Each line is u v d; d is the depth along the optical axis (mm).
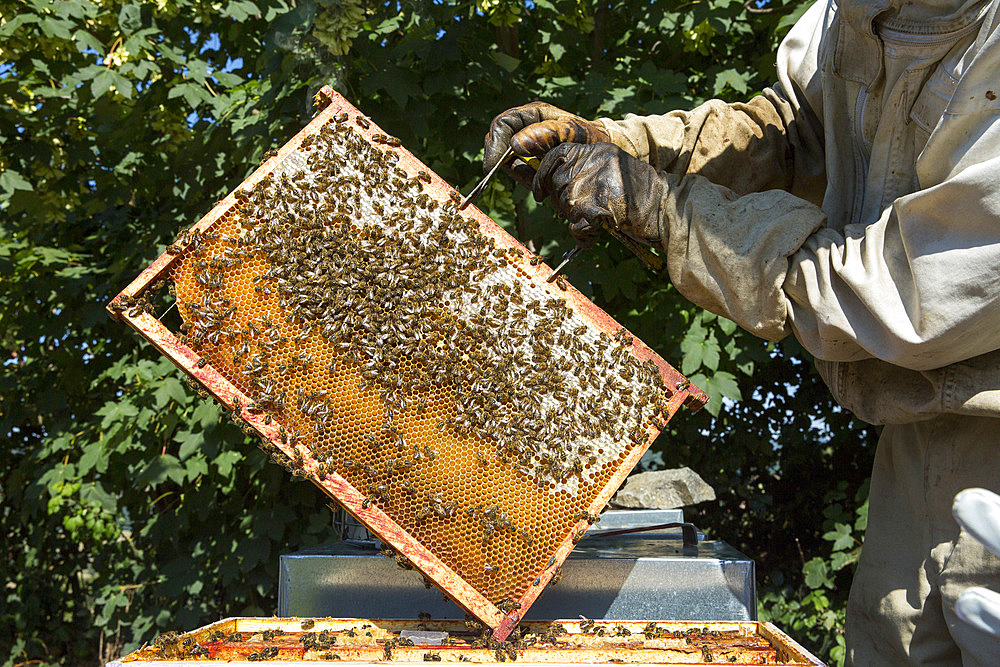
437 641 1510
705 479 5398
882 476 1801
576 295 1662
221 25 4488
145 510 5035
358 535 2186
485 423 1531
